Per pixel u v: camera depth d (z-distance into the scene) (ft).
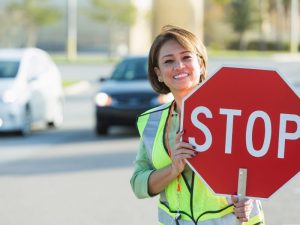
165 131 14.90
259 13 303.48
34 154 54.03
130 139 62.49
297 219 32.60
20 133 65.46
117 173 45.24
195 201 14.52
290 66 171.32
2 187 41.04
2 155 53.67
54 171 46.21
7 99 63.31
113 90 64.85
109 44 274.57
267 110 13.76
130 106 63.87
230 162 13.88
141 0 267.80
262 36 304.30
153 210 34.68
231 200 14.30
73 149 56.65
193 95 13.91
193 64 14.88
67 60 225.97
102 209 34.88
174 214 14.69
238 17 301.84
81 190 39.83
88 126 74.18
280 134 13.76
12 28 272.31
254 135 13.80
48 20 270.05
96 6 262.67
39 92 68.64
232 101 13.83
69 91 125.80
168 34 14.98
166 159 14.84
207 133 13.88
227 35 304.50
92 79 152.05
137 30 270.67
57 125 73.77
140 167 15.26
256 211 14.56
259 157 13.82
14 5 266.98
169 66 14.88
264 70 13.75
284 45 301.84
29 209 35.12
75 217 33.24
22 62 67.67
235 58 214.07
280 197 37.76
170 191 14.71
